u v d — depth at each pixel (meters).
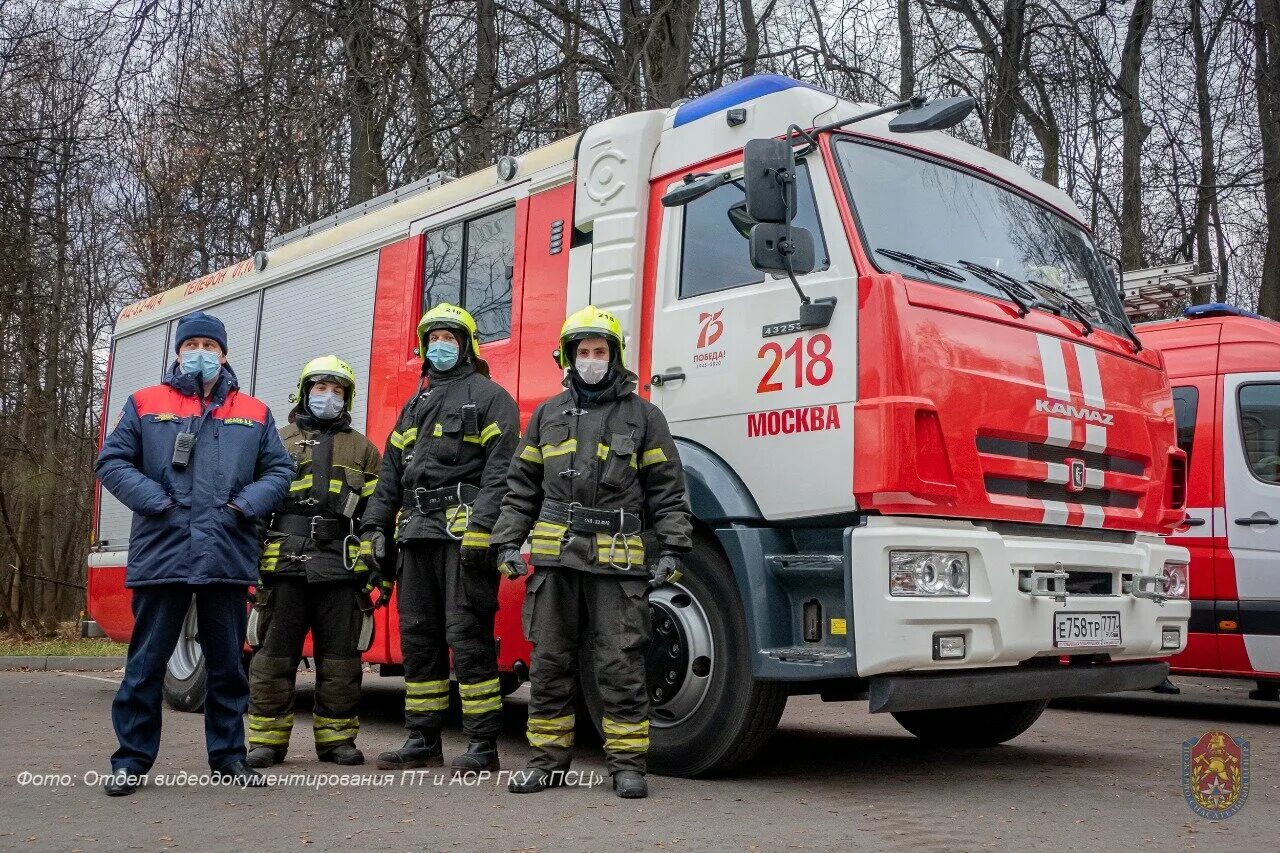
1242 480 8.30
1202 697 10.21
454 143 14.18
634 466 5.00
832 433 4.98
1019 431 5.17
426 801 4.80
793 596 5.15
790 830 4.30
